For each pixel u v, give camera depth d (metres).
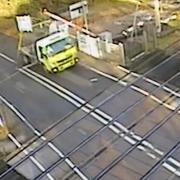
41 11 23.48
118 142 13.02
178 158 11.74
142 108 14.57
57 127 14.40
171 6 21.64
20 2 24.48
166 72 16.52
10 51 20.45
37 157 12.98
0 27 23.08
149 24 19.47
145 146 12.65
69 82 17.30
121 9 22.80
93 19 21.98
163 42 18.56
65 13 22.61
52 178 12.01
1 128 14.73
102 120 14.38
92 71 17.77
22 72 18.61
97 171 11.95
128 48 17.95
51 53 18.09
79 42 19.19
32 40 20.84
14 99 16.77
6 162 12.91
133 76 16.86
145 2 22.88
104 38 18.75
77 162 12.45
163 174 11.37
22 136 14.26
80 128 14.09
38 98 16.59
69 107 15.66
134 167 11.91
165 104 14.53
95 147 12.96
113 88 16.31
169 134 13.05
